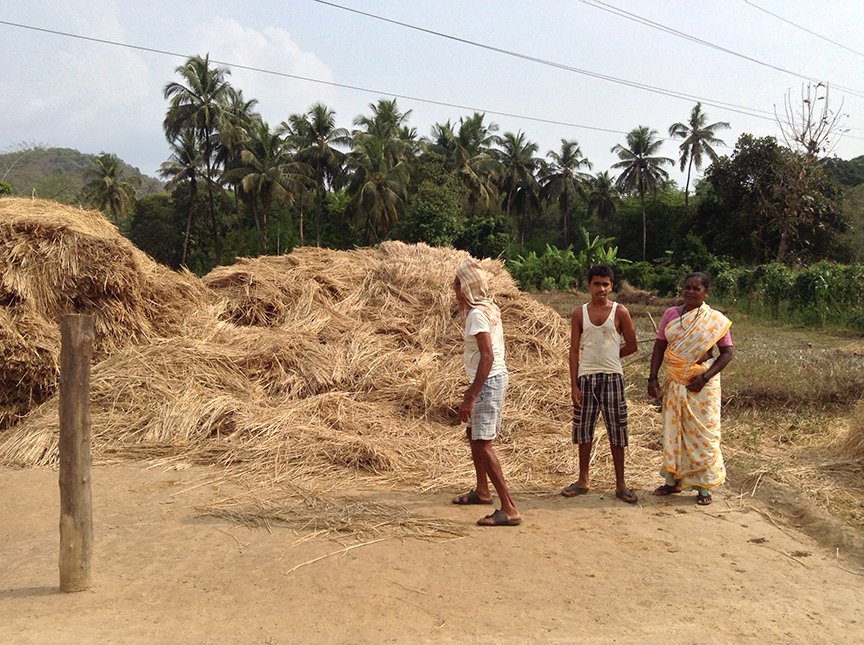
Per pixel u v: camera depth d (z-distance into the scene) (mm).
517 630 3135
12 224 6957
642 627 3197
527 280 37312
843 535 4324
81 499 3449
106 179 49281
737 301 23469
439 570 3756
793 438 6617
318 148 42656
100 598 3383
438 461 5695
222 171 44344
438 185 46094
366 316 8305
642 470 5656
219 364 7008
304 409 6371
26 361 6445
